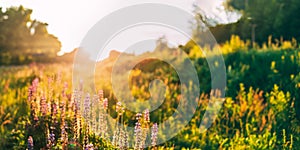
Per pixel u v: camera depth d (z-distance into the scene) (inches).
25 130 155.8
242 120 172.6
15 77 222.7
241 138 158.1
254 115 174.7
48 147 139.4
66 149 137.1
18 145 151.2
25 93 196.7
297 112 178.7
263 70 209.3
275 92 184.2
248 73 208.7
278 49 239.0
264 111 176.9
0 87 201.6
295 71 206.2
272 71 206.8
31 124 153.3
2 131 161.6
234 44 272.1
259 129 167.9
